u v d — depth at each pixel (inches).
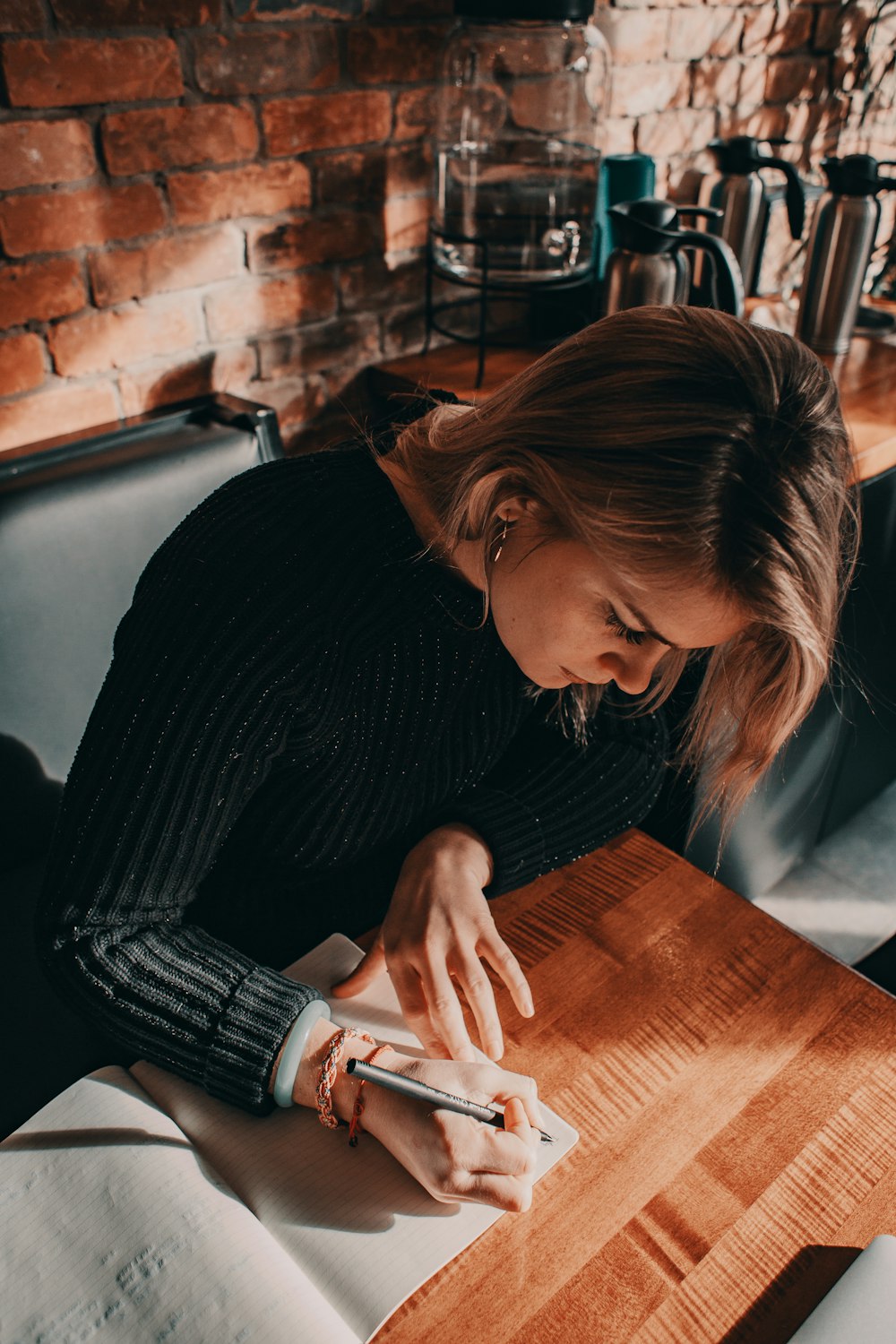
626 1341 21.5
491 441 24.7
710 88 78.2
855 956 63.8
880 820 75.7
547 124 62.8
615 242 59.0
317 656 27.9
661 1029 28.6
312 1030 26.9
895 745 74.7
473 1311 21.8
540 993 29.6
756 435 20.6
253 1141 25.3
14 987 38.5
